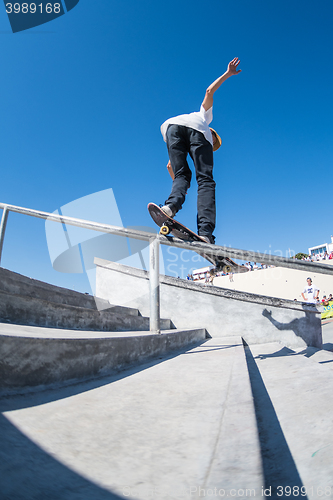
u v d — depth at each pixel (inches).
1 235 101.8
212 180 93.0
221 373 55.6
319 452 27.0
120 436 28.2
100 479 20.6
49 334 56.3
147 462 23.2
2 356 34.0
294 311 165.2
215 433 28.3
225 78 91.0
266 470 25.8
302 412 38.7
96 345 52.2
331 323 422.6
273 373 69.0
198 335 140.4
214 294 174.2
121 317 119.6
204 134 93.0
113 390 44.1
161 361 72.2
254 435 26.5
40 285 105.7
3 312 68.7
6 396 32.7
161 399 39.8
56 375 41.7
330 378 56.7
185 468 22.1
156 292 91.4
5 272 83.2
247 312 169.0
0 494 16.9
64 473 20.9
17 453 22.2
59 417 31.3
